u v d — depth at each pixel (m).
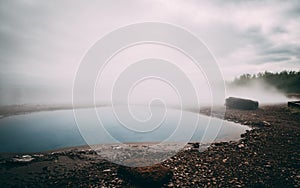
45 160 9.86
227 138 13.79
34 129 18.14
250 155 10.07
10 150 11.73
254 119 20.39
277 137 13.16
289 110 24.20
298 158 9.52
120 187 7.16
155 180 7.20
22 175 8.19
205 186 7.17
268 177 7.74
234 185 7.21
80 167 8.91
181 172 8.24
